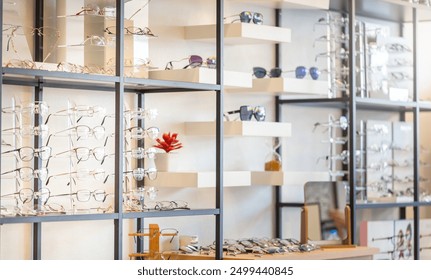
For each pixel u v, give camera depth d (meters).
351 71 5.75
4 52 4.43
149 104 5.19
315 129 6.25
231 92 5.63
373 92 6.20
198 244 5.41
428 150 6.90
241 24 5.21
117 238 4.36
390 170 6.41
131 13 4.88
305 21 6.16
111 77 4.34
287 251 5.23
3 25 4.42
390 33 6.77
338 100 5.80
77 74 4.20
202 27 5.32
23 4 4.60
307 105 6.17
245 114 5.36
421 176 6.79
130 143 5.08
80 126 4.59
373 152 6.31
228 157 5.65
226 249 5.13
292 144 6.07
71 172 4.64
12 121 4.51
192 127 5.32
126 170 4.80
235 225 5.68
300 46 6.12
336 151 6.38
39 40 4.64
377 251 5.61
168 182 5.04
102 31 4.66
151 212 4.50
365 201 6.20
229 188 5.64
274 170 5.61
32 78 4.50
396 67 6.41
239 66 5.74
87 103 4.87
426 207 6.98
